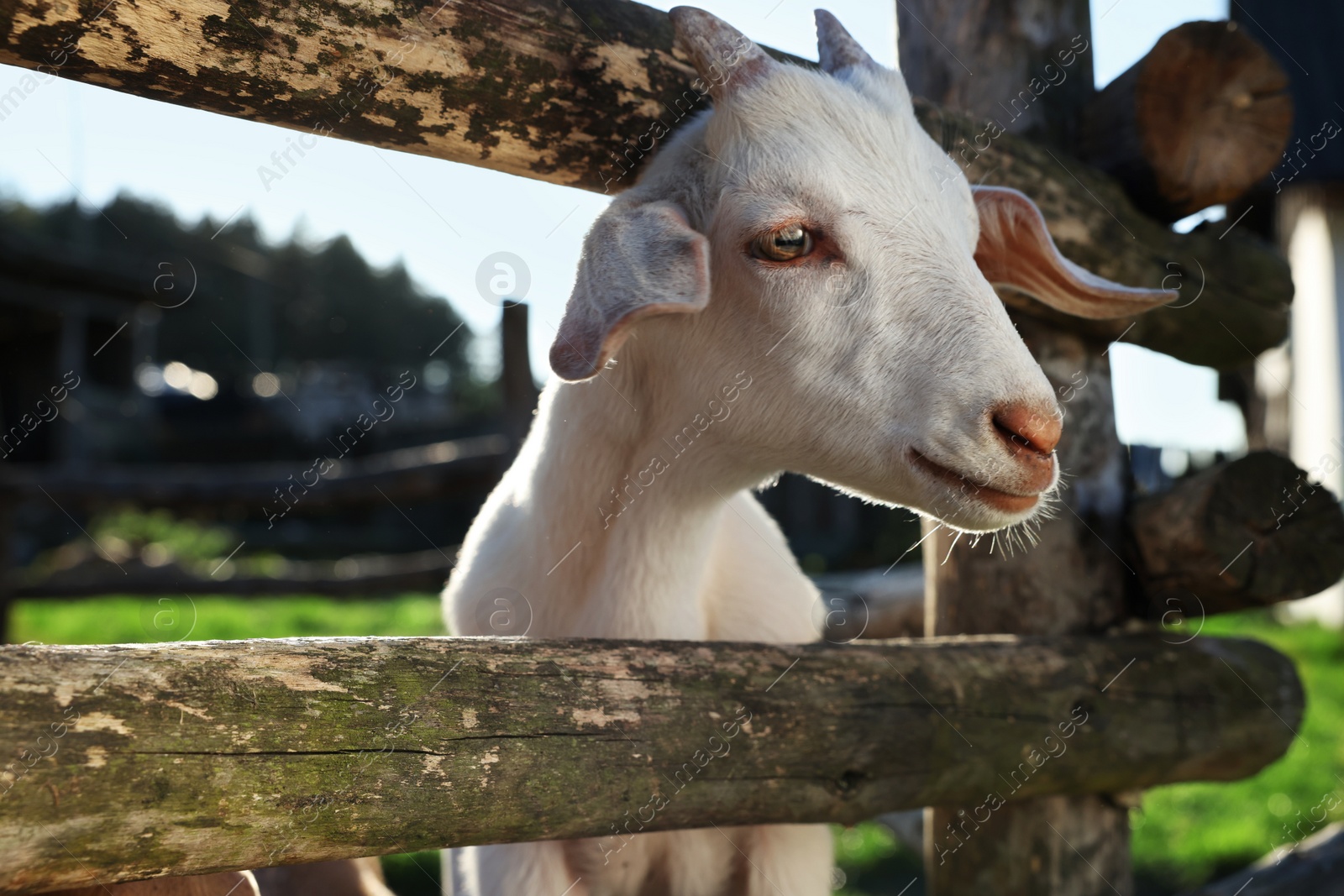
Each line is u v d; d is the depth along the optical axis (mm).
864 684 641
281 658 507
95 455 5027
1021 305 773
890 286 621
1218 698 771
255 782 486
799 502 3834
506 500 765
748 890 730
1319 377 3252
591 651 581
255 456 5551
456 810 528
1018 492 614
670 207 621
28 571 3283
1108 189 799
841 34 689
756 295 632
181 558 3465
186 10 566
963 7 834
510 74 636
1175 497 776
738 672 606
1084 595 798
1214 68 793
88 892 528
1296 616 3053
